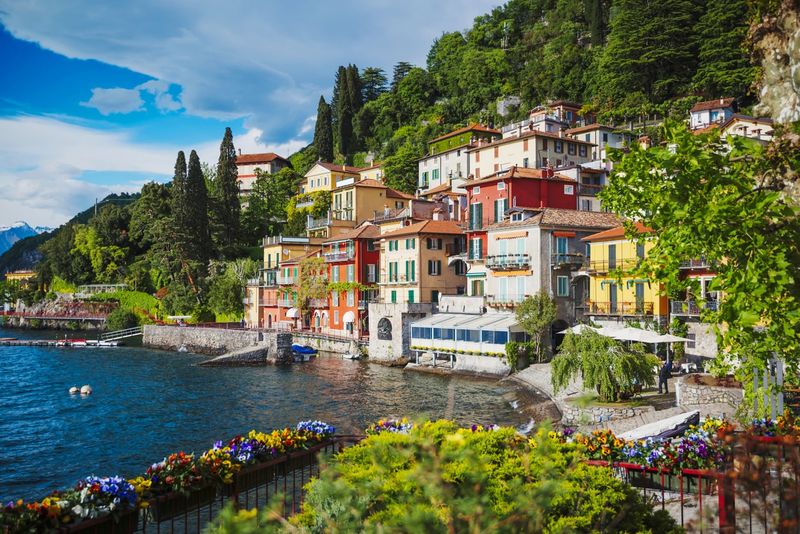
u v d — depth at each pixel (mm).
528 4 186500
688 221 10102
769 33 12422
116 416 42312
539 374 48219
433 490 5699
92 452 33406
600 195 12039
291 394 49438
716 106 93438
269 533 4918
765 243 9391
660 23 115812
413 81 173000
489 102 152875
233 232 131375
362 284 79812
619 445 15086
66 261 139625
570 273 58094
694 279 10836
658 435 21391
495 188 66875
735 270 9406
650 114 112688
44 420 41469
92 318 121875
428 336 61031
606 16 157000
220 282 110312
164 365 70875
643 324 46375
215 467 11953
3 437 36812
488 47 181125
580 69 139125
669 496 14289
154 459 31969
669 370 37375
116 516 10234
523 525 5773
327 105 178500
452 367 58688
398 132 161375
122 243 138625
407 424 14445
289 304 94250
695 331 43312
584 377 33562
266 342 71625
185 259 113000
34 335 114250
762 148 10617
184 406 45406
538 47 168625
